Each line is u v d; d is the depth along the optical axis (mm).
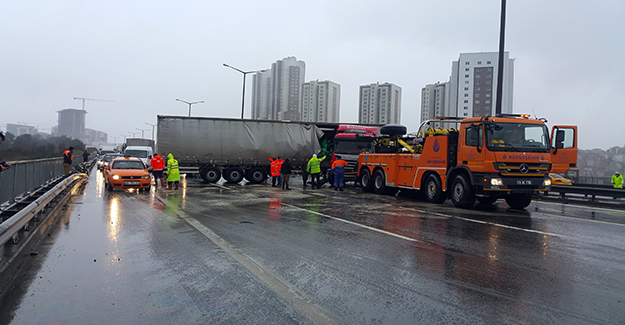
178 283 5184
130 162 17938
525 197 13328
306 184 22781
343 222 9969
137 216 10406
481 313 4383
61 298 4629
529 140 12625
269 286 5121
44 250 6777
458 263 6332
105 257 6375
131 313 4234
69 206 12188
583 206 14945
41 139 36281
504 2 16469
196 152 21562
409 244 7617
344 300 4699
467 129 12906
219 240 7680
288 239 7887
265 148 22469
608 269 6121
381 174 17562
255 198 15141
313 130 23375
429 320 4180
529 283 5406
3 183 9336
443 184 13922
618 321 4230
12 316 4121
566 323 4160
